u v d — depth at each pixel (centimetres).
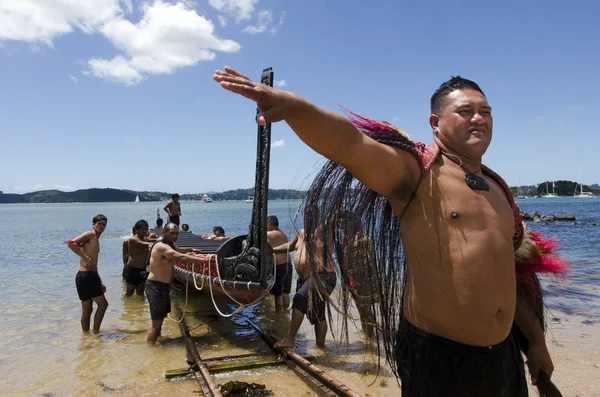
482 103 257
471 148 252
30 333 838
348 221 272
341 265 272
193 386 568
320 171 275
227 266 796
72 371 634
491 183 268
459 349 235
